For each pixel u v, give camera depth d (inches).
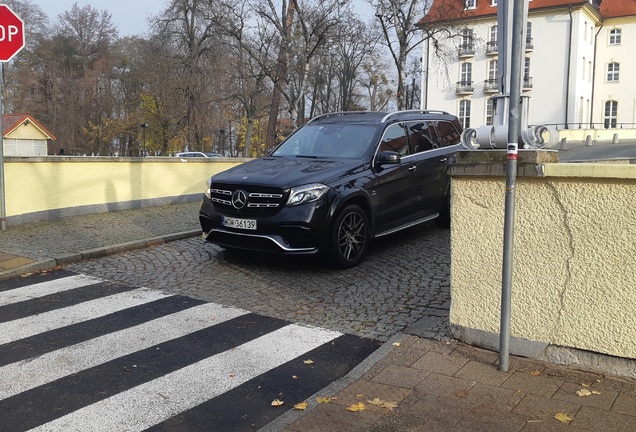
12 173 402.0
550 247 171.0
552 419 141.4
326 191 280.8
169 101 1753.2
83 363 184.4
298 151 337.7
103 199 481.7
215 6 1185.4
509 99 164.7
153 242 356.2
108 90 2381.9
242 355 191.5
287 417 148.4
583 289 166.9
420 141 364.2
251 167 311.1
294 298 251.1
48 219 431.2
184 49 1619.1
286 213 274.7
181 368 181.3
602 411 144.6
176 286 268.7
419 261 311.9
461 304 191.2
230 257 322.3
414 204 346.9
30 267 291.9
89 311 233.1
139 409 155.5
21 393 163.9
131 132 2244.1
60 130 2322.8
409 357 183.0
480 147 181.9
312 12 1082.7
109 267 303.0
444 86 2290.8
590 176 161.0
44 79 2313.0
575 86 2091.5
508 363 171.5
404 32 1184.2
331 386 166.1
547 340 173.8
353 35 1149.1
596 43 2346.2
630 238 158.4
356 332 211.9
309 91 2174.0
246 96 1701.5
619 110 2330.2
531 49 2139.5
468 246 187.2
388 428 140.5
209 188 303.4
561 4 2069.4
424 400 154.2
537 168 167.9
